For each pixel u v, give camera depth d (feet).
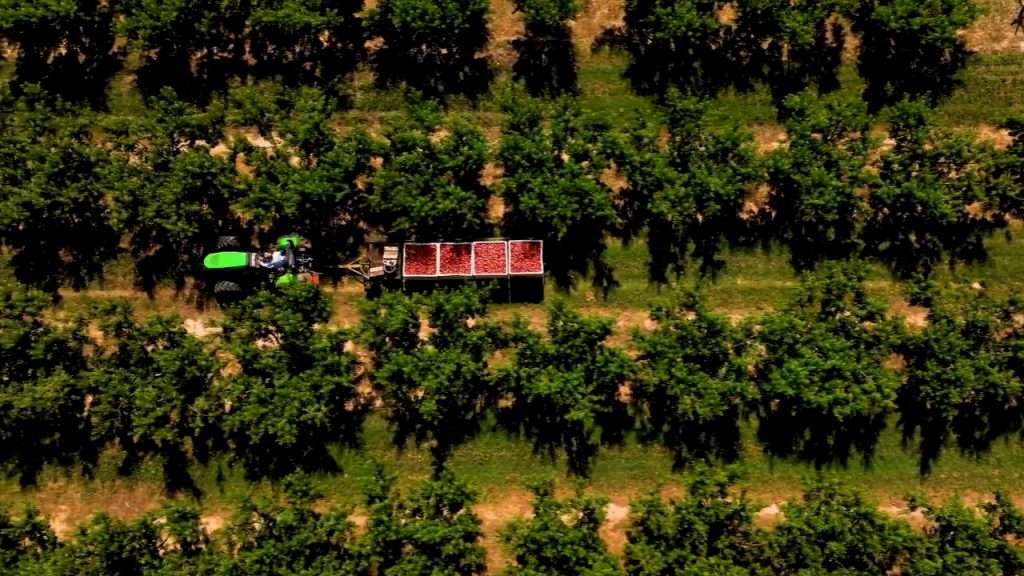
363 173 144.36
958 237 147.33
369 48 153.38
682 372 135.03
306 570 130.52
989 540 129.39
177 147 144.15
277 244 145.28
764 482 142.10
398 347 139.64
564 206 138.31
